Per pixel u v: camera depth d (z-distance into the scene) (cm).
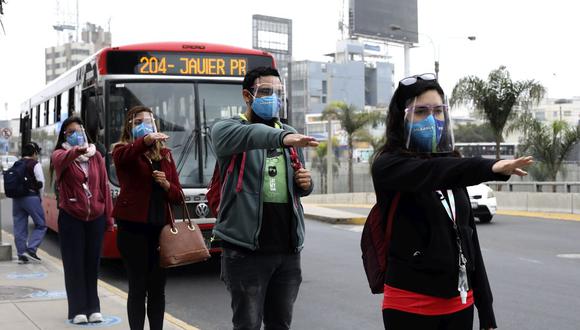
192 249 610
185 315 837
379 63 12900
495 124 3127
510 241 1568
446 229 347
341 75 12050
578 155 4497
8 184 1175
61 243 728
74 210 716
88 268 734
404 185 339
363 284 1034
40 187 1190
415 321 347
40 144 1695
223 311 859
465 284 347
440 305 346
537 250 1412
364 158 7556
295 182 473
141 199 603
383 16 11056
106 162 1061
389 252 358
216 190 490
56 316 761
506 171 305
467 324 357
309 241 1597
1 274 1053
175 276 1118
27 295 882
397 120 362
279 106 479
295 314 834
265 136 425
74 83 1287
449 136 361
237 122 460
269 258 463
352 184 5306
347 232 1820
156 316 624
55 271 1084
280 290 481
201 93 1112
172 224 614
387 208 356
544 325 762
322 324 783
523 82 3089
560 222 2055
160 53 1108
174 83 1105
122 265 1248
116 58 1091
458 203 354
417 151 358
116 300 854
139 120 626
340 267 1201
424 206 346
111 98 1083
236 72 1138
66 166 713
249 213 458
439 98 357
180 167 1075
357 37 10944
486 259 1282
